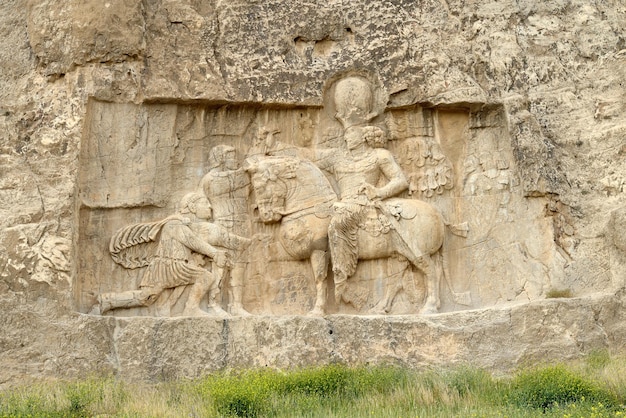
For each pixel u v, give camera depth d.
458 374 13.79
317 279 15.35
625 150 15.38
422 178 15.82
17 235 14.30
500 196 15.76
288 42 15.75
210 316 14.88
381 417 12.28
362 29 15.91
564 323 14.70
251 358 14.65
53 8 15.12
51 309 14.15
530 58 15.96
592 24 16.20
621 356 14.55
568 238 15.36
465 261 15.73
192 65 15.27
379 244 15.41
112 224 15.07
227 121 15.63
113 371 14.17
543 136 15.57
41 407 12.69
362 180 15.58
